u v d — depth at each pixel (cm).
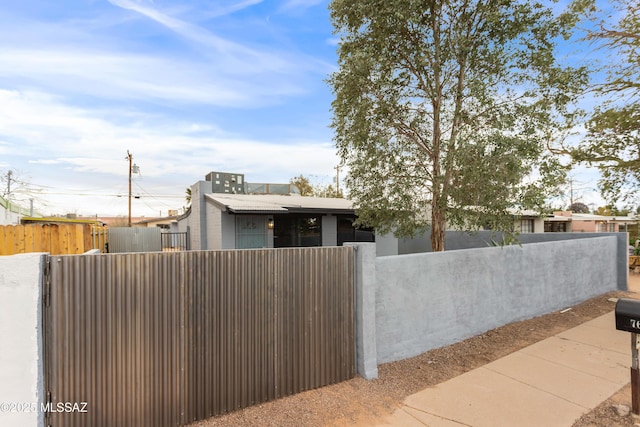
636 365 323
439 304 500
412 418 319
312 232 1375
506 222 536
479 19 608
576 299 772
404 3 567
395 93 639
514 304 622
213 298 316
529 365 443
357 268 410
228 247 1168
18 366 228
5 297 226
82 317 259
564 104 593
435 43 627
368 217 707
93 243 811
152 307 287
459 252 531
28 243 636
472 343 520
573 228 2898
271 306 349
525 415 324
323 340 382
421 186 650
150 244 1440
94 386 262
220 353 318
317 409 332
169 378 293
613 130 868
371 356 405
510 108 568
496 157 497
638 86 824
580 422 313
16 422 227
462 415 325
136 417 278
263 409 329
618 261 938
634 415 319
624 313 322
